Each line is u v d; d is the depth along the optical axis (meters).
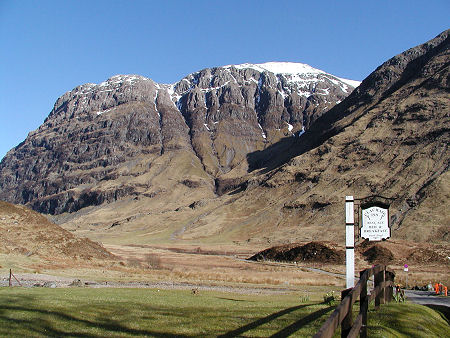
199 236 191.88
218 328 13.44
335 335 10.67
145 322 14.35
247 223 193.12
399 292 18.12
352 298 7.93
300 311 16.48
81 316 15.09
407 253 89.69
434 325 13.66
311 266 80.25
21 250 53.72
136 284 35.50
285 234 165.00
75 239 65.38
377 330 10.97
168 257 103.69
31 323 13.60
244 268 73.00
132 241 197.25
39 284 30.03
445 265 82.12
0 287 24.55
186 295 24.89
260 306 18.83
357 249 93.25
